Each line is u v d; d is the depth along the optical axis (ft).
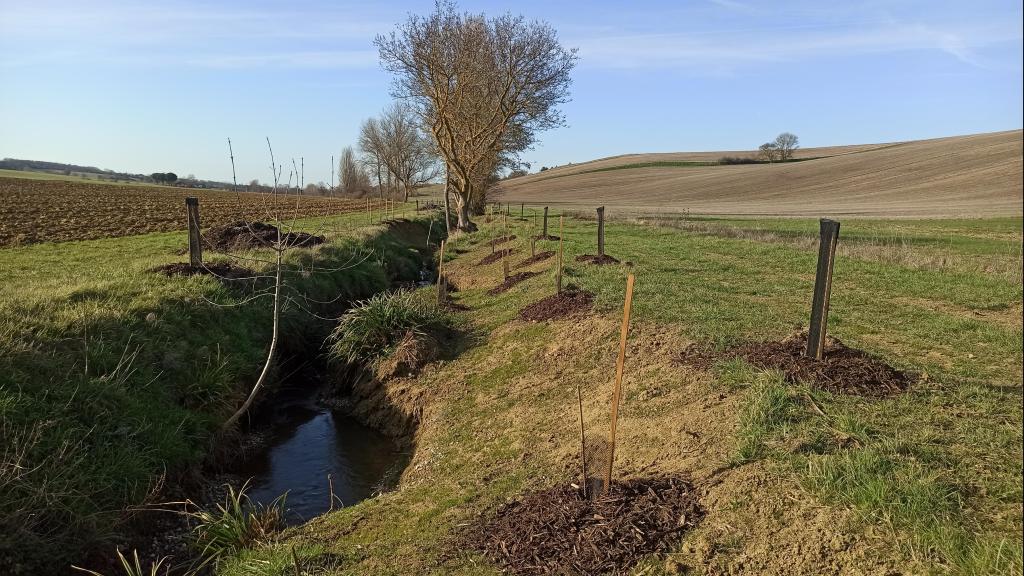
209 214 118.42
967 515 10.95
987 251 61.52
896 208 165.48
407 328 31.19
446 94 86.94
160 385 23.07
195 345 27.17
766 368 18.56
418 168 224.74
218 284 33.68
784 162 341.82
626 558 11.93
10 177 245.45
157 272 34.68
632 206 214.69
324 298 42.39
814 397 16.35
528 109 96.48
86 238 71.97
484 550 13.38
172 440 20.58
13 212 104.17
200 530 17.46
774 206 195.62
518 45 89.45
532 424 20.95
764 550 11.27
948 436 13.96
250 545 16.34
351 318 32.17
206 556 16.47
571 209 185.06
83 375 20.47
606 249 53.36
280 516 18.45
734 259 46.98
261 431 27.02
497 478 17.48
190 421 22.36
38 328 22.36
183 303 29.48
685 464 14.78
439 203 188.65
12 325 21.36
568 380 23.71
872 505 11.36
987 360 21.07
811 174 267.18
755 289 33.83
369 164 240.53
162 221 101.35
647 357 22.95
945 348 22.70
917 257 45.93
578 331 27.58
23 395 18.17
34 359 19.83
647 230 79.66
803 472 12.81
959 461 12.78
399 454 24.49
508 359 27.94
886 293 33.53
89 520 16.17
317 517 17.72
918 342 23.59
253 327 32.45
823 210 170.09
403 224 94.02
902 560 10.12
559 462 17.26
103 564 15.90
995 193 180.45
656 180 318.24
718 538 11.89
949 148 262.67
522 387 24.57
